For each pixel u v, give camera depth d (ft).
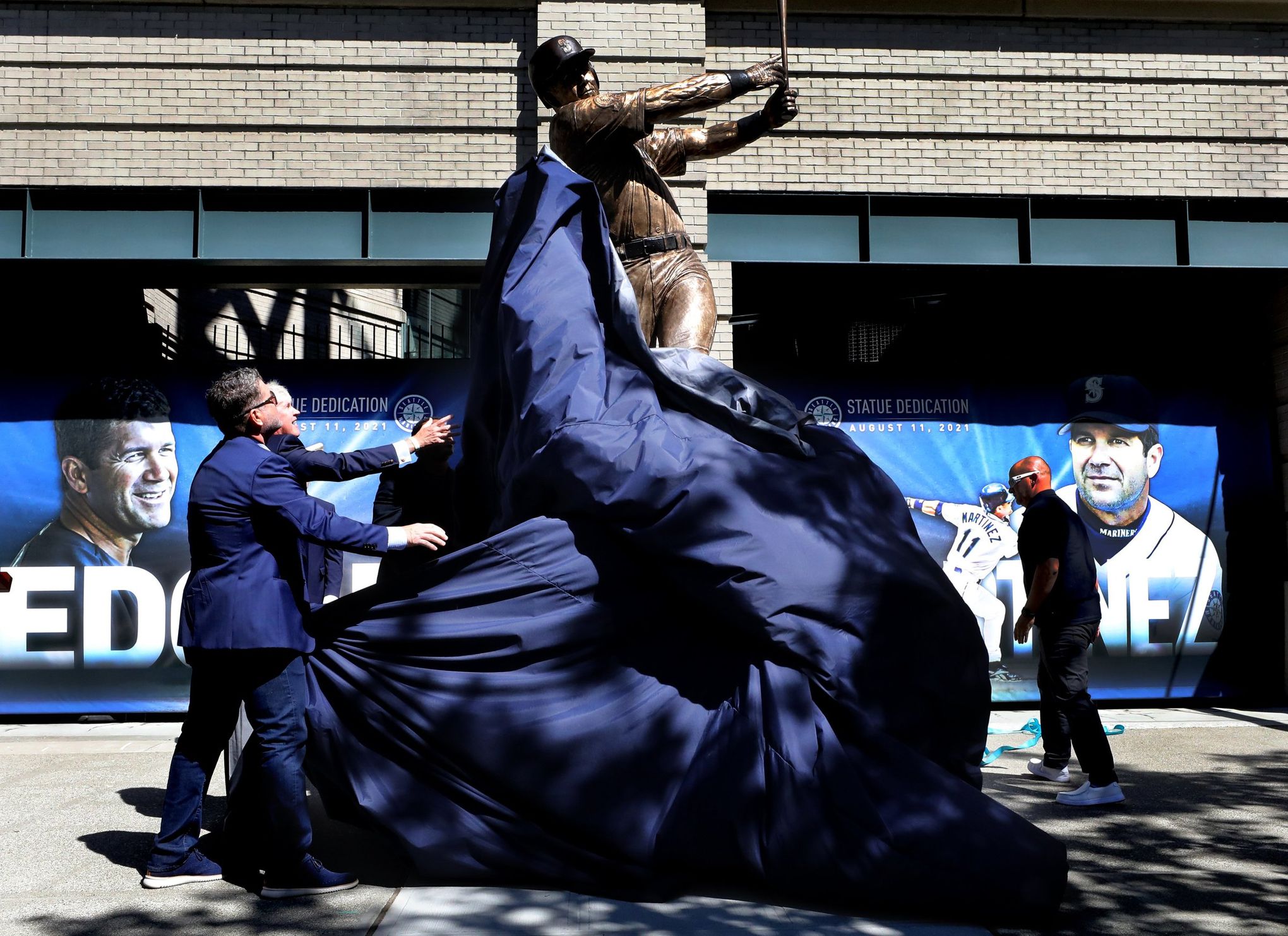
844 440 14.29
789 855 11.39
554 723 12.39
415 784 12.52
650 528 12.74
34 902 12.12
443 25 28.02
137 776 20.47
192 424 28.68
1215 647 30.27
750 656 12.62
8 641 27.91
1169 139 29.76
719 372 14.24
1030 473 19.06
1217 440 30.89
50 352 28.81
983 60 29.37
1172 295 31.37
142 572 28.22
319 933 10.89
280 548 12.70
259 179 27.58
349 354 35.27
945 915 11.19
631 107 15.60
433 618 12.88
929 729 12.68
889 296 31.53
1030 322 31.24
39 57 27.35
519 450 13.85
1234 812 16.84
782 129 28.78
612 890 11.99
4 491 28.19
